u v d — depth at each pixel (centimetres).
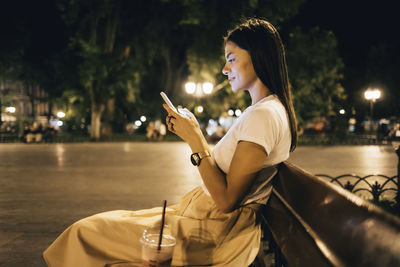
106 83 2878
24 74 4222
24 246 416
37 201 684
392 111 4006
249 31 163
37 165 1291
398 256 69
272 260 286
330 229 104
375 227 82
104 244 150
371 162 1384
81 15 2978
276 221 156
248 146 142
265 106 151
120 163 1353
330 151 1983
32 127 3011
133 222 154
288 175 154
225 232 157
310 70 3225
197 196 169
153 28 3198
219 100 3356
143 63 3509
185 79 3881
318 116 3512
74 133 4412
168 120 158
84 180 945
